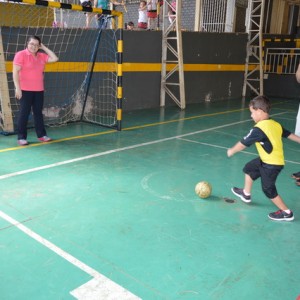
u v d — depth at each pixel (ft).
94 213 11.93
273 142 11.12
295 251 9.97
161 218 11.70
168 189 14.19
